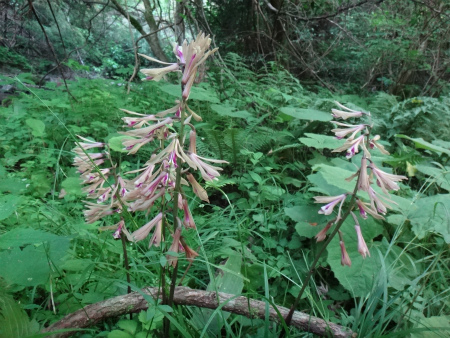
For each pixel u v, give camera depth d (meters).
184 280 1.90
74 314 1.43
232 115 3.78
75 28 10.26
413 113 4.17
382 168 2.92
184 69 1.08
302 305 2.04
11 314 1.24
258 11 6.70
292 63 8.20
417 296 1.85
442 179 2.90
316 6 7.30
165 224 1.29
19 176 2.71
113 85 5.81
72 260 1.73
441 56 7.32
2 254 1.28
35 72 9.61
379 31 7.29
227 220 2.58
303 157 3.94
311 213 2.50
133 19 6.06
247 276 2.06
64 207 2.52
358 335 1.57
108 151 1.45
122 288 1.77
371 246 2.19
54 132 3.60
